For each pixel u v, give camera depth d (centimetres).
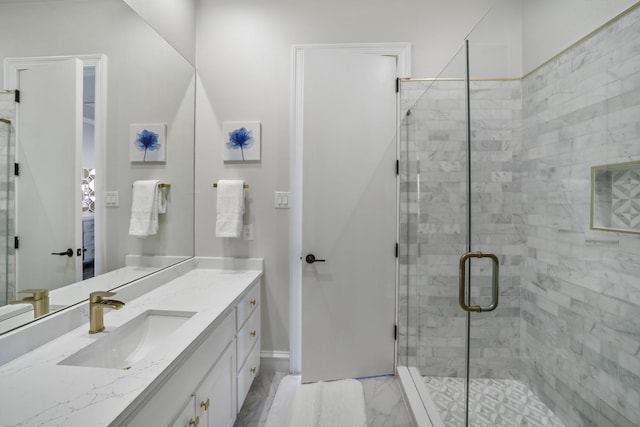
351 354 204
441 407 154
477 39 148
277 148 210
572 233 142
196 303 142
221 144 212
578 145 139
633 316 117
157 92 174
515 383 139
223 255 214
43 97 106
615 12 122
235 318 154
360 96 200
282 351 213
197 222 214
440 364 157
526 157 153
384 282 205
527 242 151
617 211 122
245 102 211
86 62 125
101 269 134
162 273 174
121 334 118
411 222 201
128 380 79
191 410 105
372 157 202
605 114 127
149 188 169
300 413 167
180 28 196
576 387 138
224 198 202
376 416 169
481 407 135
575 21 142
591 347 132
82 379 79
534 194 152
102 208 135
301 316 203
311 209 198
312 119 196
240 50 211
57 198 112
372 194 203
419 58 204
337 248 200
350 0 205
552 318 146
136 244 158
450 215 151
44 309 104
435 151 168
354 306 203
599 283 130
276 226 211
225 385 139
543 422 135
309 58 196
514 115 158
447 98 156
